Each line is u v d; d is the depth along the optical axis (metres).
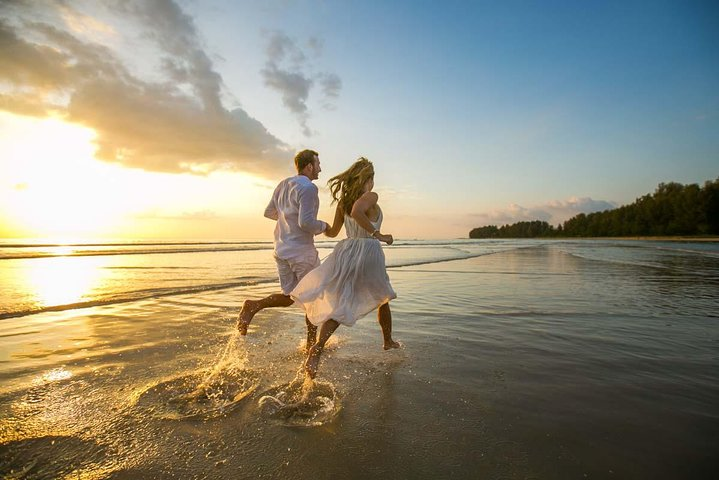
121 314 4.39
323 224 2.94
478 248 26.58
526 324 3.98
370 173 2.87
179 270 9.76
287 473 1.48
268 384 2.38
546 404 2.08
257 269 10.07
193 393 2.22
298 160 3.21
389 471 1.49
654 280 7.67
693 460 1.55
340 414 1.97
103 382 2.37
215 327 3.83
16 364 2.67
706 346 3.17
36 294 5.64
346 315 2.55
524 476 1.46
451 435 1.76
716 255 16.45
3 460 1.54
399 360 2.84
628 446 1.66
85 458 1.56
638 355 2.93
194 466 1.52
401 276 8.53
